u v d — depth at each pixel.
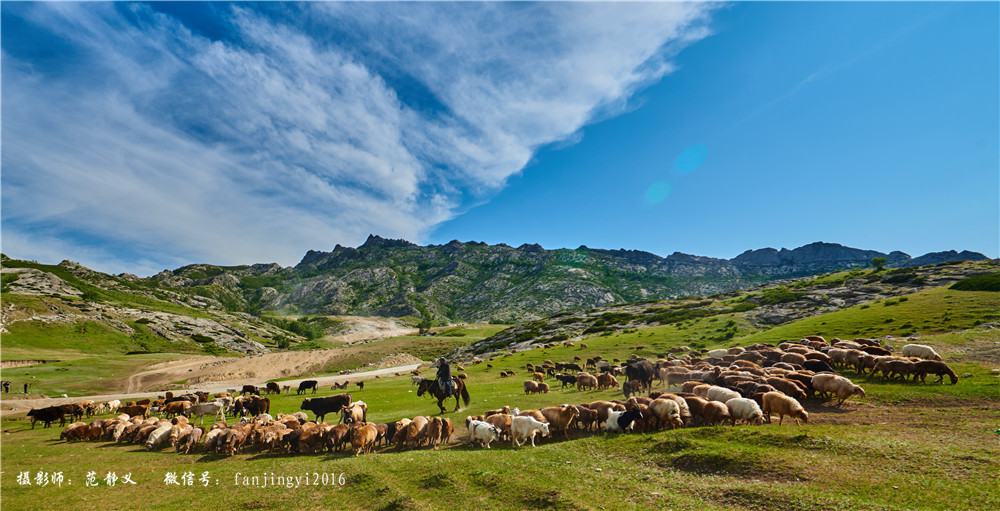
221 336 168.38
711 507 10.41
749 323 76.12
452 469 14.45
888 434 14.60
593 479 12.88
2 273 173.00
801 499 10.07
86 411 38.84
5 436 28.77
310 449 20.16
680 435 16.08
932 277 89.06
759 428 15.90
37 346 114.50
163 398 43.44
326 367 113.69
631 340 76.12
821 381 22.62
